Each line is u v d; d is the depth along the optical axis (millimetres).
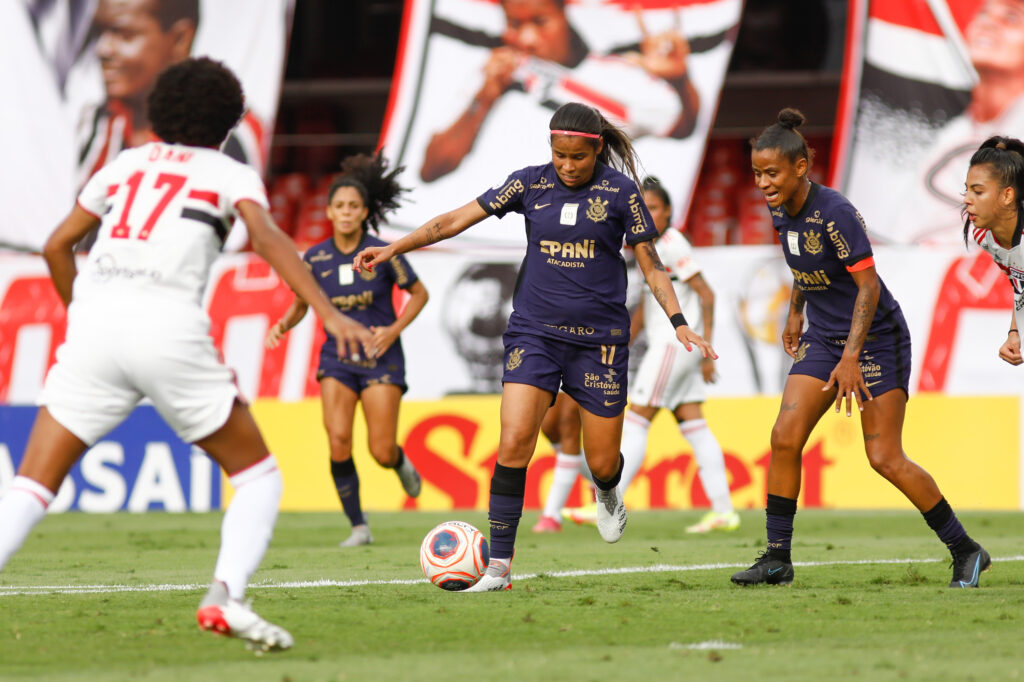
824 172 68875
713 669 12250
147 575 23359
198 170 13086
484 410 44312
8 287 55375
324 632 14922
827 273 19578
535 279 19328
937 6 52375
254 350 54531
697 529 34406
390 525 38344
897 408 19812
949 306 51594
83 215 13383
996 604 17422
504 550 19719
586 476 35156
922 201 52500
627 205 19000
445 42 54438
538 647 13797
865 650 13453
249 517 12992
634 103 53688
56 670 12336
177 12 55031
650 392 32906
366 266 19297
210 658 13070
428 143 54406
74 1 55188
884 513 41469
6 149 55281
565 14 53969
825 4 68125
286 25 55000
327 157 71750
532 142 54031
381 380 30328
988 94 52094
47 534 35469
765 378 52469
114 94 55188
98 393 12867
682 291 33188
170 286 12742
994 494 42344
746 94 69438
